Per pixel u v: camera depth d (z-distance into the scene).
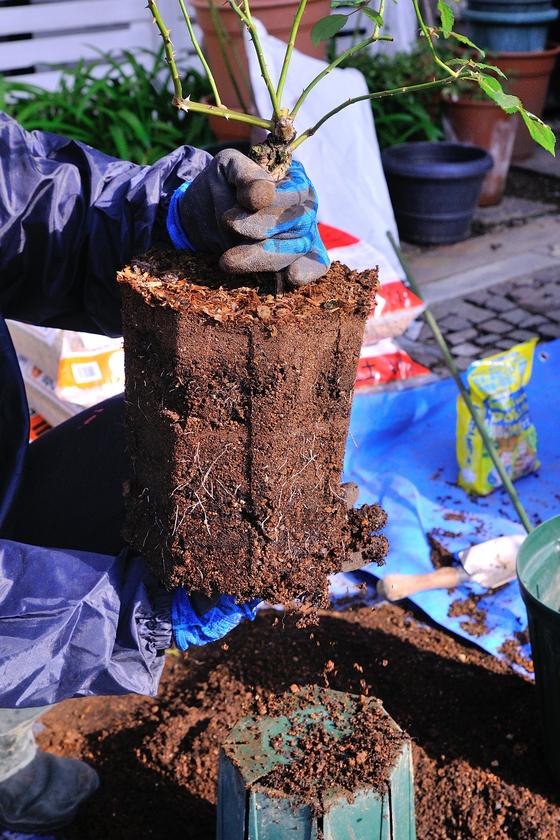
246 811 1.05
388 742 1.09
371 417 1.91
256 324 0.84
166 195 1.01
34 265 1.04
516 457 1.76
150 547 0.93
